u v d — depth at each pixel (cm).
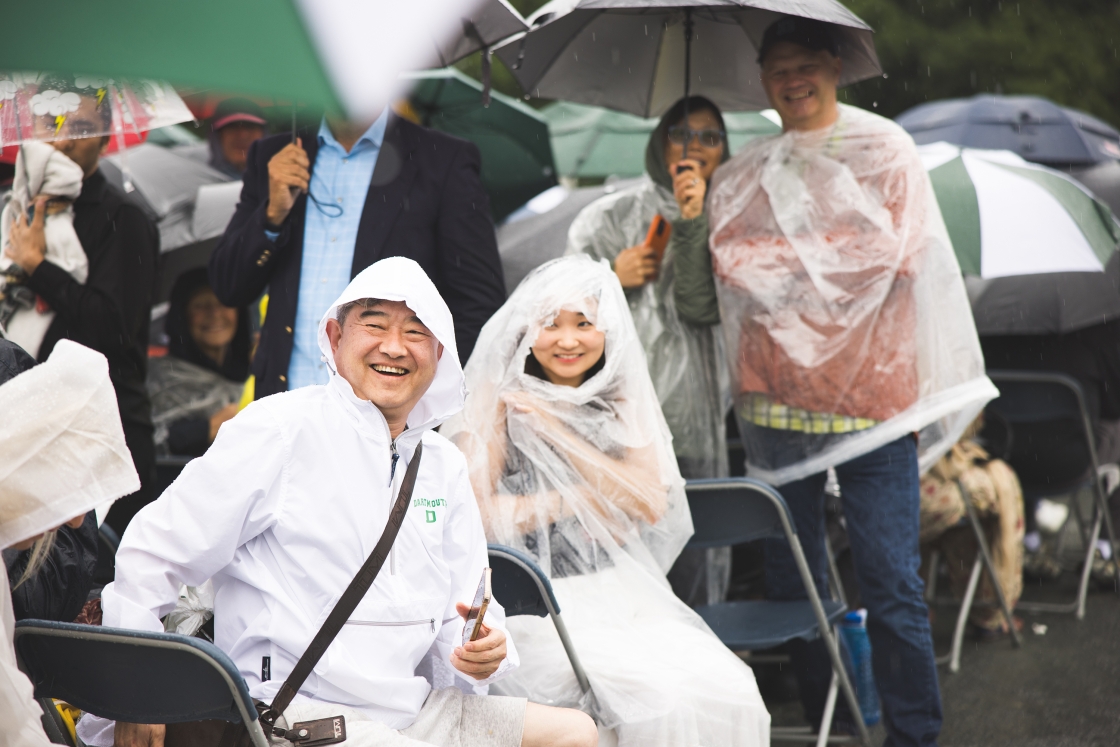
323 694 490
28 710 406
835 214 806
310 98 175
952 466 1067
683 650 637
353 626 493
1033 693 987
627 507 671
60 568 499
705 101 939
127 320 773
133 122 604
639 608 671
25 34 194
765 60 826
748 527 718
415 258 754
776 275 816
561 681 621
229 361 1052
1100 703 957
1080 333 1233
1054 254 1100
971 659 1090
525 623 655
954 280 805
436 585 523
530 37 962
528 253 1280
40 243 752
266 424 487
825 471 851
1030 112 1698
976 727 909
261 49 175
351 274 742
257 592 493
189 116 616
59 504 412
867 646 872
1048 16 3303
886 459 793
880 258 792
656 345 901
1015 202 1126
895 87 3278
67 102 591
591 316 676
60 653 452
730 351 852
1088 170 1670
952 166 1166
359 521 494
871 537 790
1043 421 1214
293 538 488
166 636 433
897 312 798
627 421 676
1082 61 3259
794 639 865
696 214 877
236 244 753
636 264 903
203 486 477
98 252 770
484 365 684
